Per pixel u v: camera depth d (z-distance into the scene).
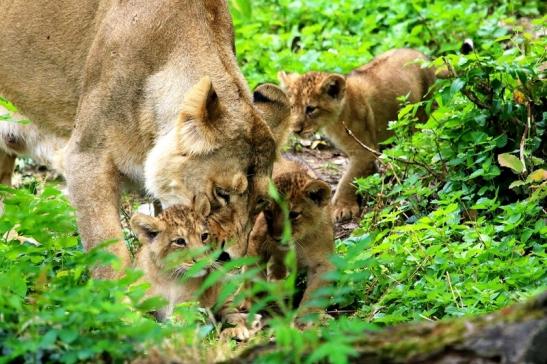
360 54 17.78
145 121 10.75
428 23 18.56
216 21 10.95
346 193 14.67
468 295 9.81
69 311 7.20
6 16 12.16
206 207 10.02
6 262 9.36
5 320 7.19
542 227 10.95
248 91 10.76
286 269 11.45
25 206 9.66
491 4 19.45
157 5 10.84
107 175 10.90
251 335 9.81
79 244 11.64
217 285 10.16
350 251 7.12
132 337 7.13
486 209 12.12
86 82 11.18
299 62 17.62
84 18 11.57
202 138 9.91
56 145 12.32
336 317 10.91
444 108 13.05
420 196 12.70
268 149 10.19
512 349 6.05
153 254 10.12
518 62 12.86
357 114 15.23
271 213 10.90
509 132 12.64
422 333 6.34
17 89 12.21
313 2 19.64
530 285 9.82
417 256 10.79
